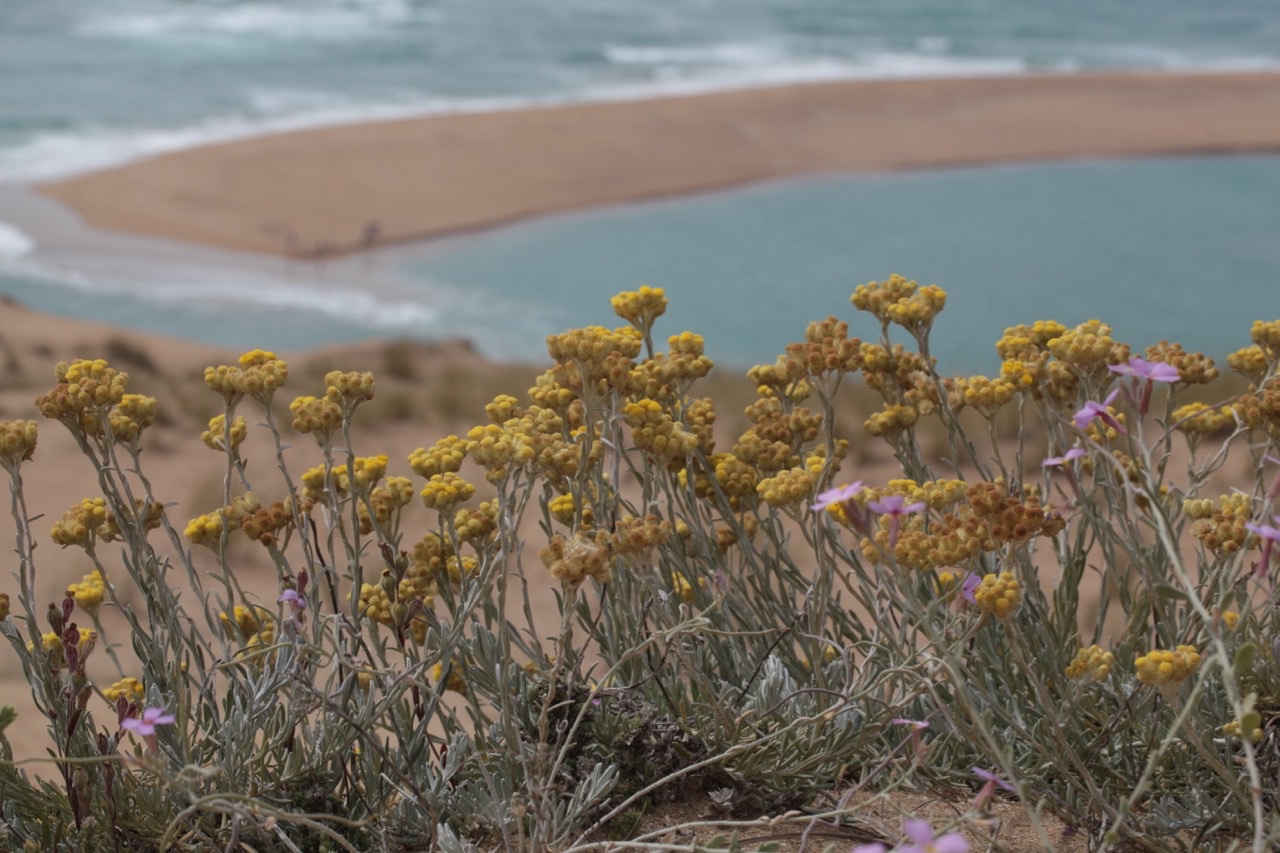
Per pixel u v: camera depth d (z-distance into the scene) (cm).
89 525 266
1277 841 228
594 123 5166
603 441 268
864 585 275
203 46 6738
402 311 3119
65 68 5812
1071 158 5191
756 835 249
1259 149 5478
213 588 1035
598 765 246
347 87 5862
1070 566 288
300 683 229
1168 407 288
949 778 263
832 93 6031
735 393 2078
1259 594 364
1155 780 256
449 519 265
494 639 264
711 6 9512
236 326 2925
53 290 3041
